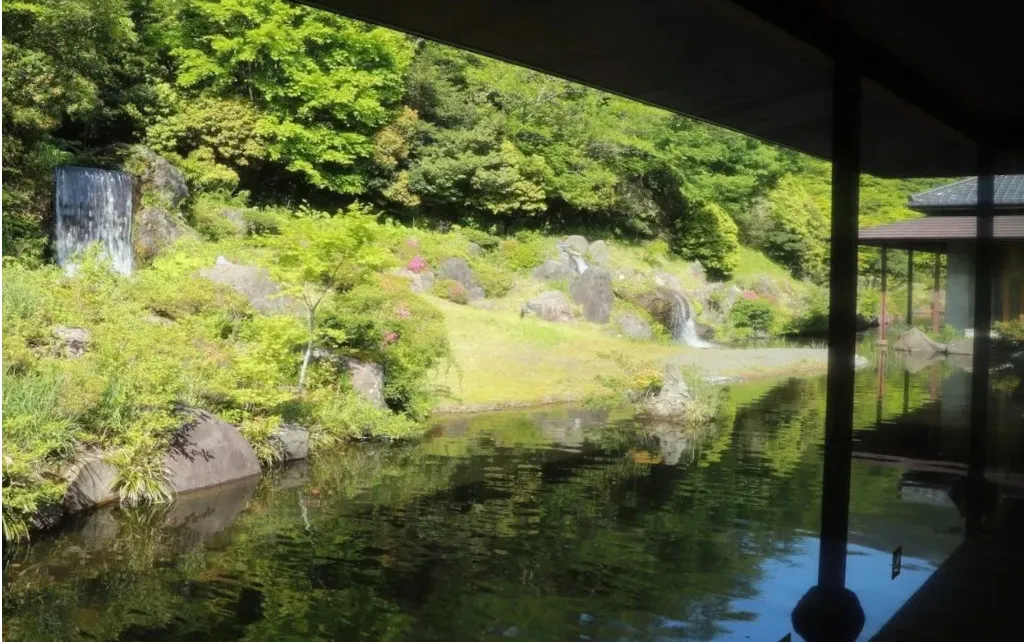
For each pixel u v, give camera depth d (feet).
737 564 14.60
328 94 55.77
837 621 11.78
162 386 20.40
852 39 13.56
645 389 32.24
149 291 27.71
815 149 21.81
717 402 34.04
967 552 14.83
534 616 12.35
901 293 88.48
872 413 30.86
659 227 80.33
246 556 15.02
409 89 63.62
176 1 52.49
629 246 75.97
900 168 26.30
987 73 16.35
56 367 18.67
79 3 36.68
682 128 79.56
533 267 61.57
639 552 15.31
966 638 11.04
